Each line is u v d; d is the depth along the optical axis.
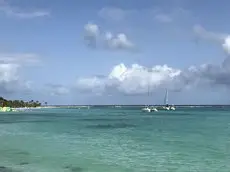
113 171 26.92
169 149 38.47
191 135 54.75
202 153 35.25
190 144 42.91
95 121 103.19
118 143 44.47
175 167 28.41
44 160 31.69
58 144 43.62
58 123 92.44
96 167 28.38
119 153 35.62
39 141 47.28
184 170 27.28
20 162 30.66
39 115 162.00
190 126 76.81
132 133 59.38
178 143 44.06
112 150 37.81
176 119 112.44
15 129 70.00
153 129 68.44
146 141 46.53
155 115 152.50
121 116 145.12
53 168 28.06
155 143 44.12
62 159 32.06
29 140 48.62
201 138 49.94
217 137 51.34
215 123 87.88
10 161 31.17
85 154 35.06
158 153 35.44
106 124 87.06
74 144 43.69
